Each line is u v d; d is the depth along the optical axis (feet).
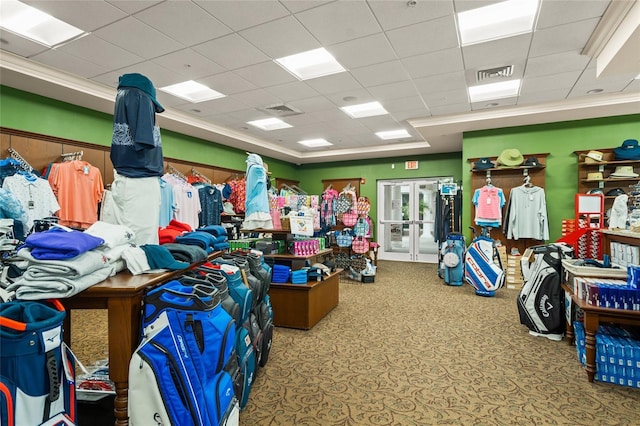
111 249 5.25
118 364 4.59
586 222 17.37
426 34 10.91
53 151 15.37
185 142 22.68
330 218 25.91
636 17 8.99
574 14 9.73
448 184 22.74
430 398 7.44
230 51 12.03
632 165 17.75
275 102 17.61
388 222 31.63
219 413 4.57
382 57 12.49
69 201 14.29
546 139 19.51
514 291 18.10
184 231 8.36
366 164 32.35
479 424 6.50
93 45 11.56
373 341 10.80
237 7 9.44
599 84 14.88
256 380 8.20
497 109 18.54
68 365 4.31
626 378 7.86
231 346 5.16
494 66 13.21
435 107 18.26
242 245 13.08
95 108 16.89
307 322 11.78
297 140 26.63
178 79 14.55
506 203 20.17
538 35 10.91
